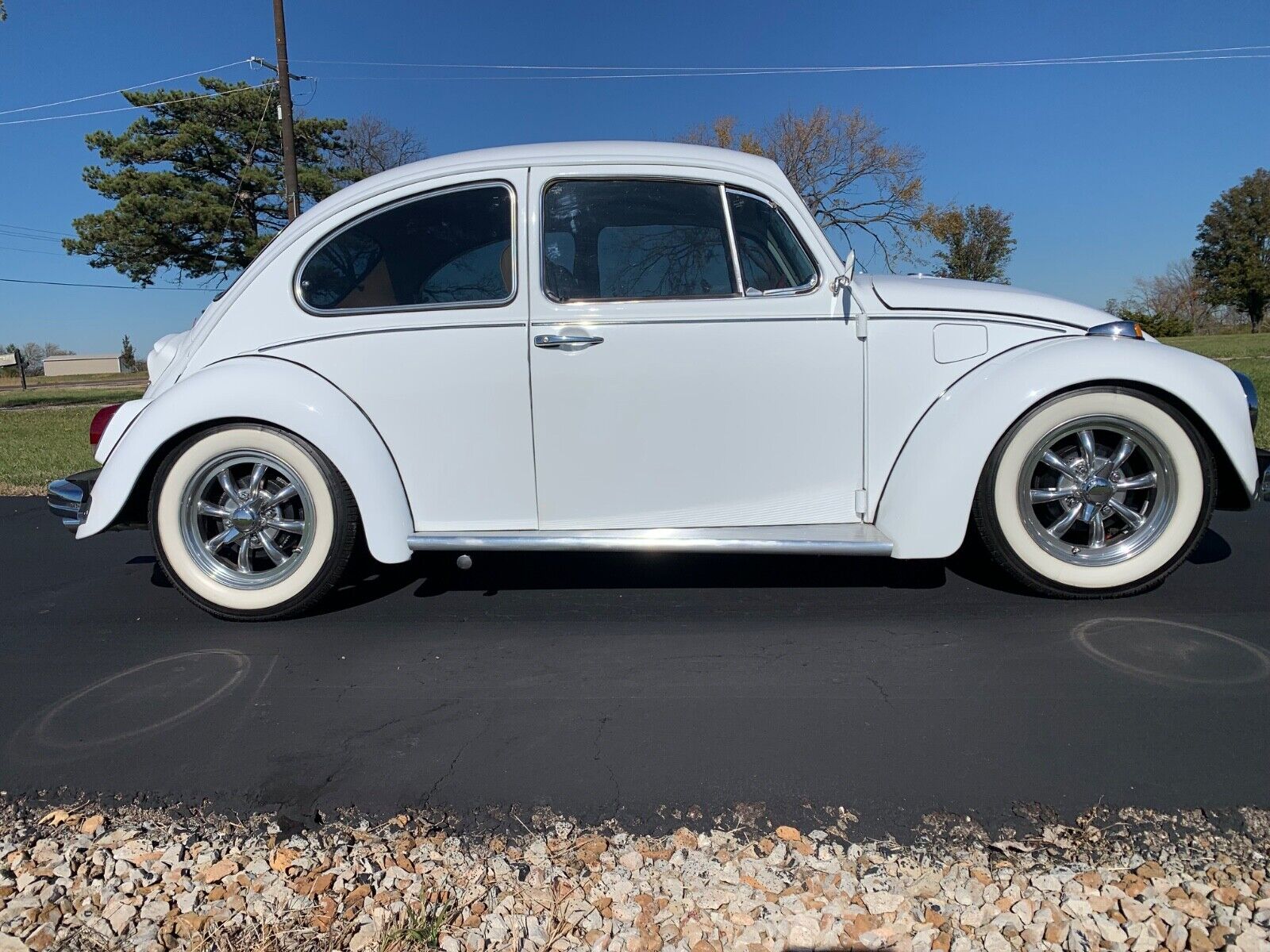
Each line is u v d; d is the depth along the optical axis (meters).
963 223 28.34
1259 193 59.25
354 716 2.53
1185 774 2.12
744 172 3.07
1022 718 2.42
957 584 3.51
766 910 1.71
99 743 2.40
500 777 2.20
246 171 25.98
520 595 3.54
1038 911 1.69
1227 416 2.99
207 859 1.89
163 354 3.48
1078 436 3.09
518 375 3.03
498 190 3.05
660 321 3.00
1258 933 1.61
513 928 1.67
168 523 3.17
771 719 2.46
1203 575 3.56
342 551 3.16
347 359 3.05
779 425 3.07
